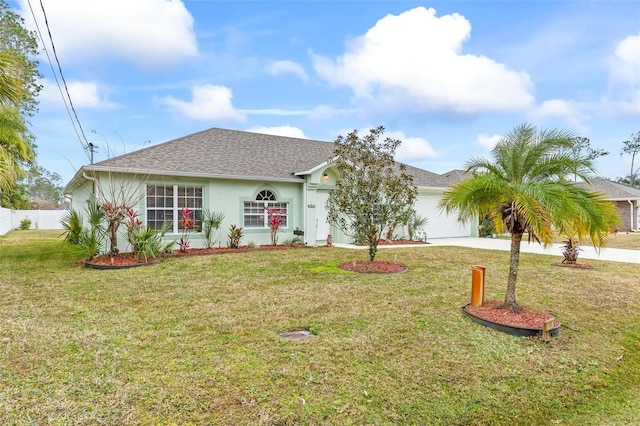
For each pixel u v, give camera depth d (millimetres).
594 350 4422
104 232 10422
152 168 11477
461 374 3705
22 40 17469
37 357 3871
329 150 18641
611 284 7852
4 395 3098
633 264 10656
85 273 8484
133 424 2764
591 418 3051
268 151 16281
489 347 4383
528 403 3238
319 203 15438
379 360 3971
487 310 5523
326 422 2844
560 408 3188
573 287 7547
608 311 5938
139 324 4973
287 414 2928
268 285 7402
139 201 11469
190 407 2996
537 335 4758
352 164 9727
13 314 5344
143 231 10297
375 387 3400
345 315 5492
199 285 7340
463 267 9859
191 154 13516
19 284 7320
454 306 6020
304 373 3627
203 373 3574
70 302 6023
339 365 3822
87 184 12555
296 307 5875
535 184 4938
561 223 4789
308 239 14625
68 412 2887
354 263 9719
